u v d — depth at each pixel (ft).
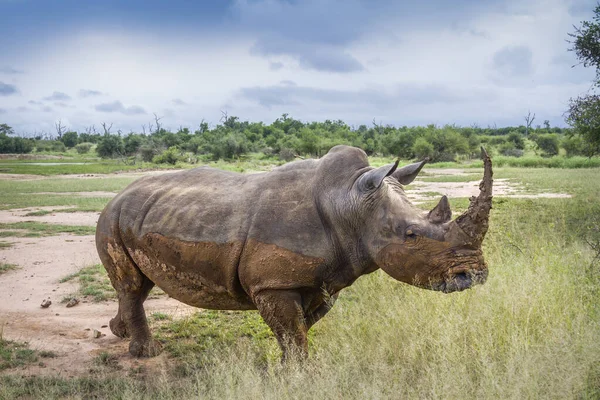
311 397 13.34
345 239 15.72
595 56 48.24
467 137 229.04
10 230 48.08
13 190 90.89
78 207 64.69
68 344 20.67
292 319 15.75
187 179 18.70
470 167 148.97
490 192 13.67
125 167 181.88
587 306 16.98
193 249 16.75
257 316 23.04
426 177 104.73
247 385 13.91
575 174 101.71
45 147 398.01
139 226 18.12
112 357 19.24
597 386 13.12
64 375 17.63
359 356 15.55
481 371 13.78
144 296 19.71
